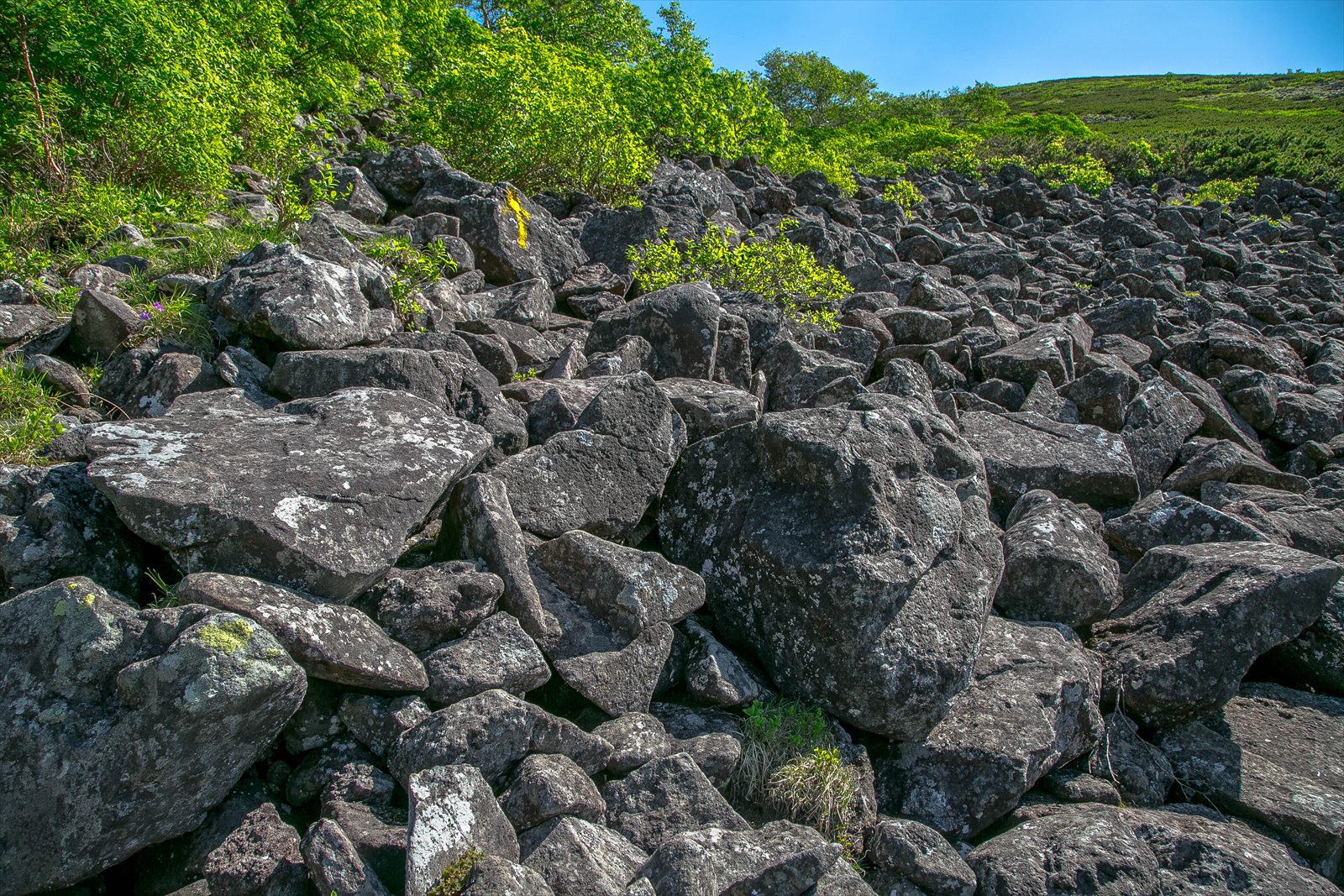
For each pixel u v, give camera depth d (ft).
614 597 13.29
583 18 61.57
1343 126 150.30
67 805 9.34
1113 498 22.31
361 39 42.29
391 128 42.11
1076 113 214.48
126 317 16.78
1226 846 12.75
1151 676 15.52
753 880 10.34
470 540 13.38
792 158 59.00
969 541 15.17
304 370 15.94
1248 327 39.75
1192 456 26.16
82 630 9.83
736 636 15.11
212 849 10.06
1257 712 16.49
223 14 33.17
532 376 21.56
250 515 11.06
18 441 13.76
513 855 10.10
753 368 24.86
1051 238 55.57
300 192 28.99
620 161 36.65
